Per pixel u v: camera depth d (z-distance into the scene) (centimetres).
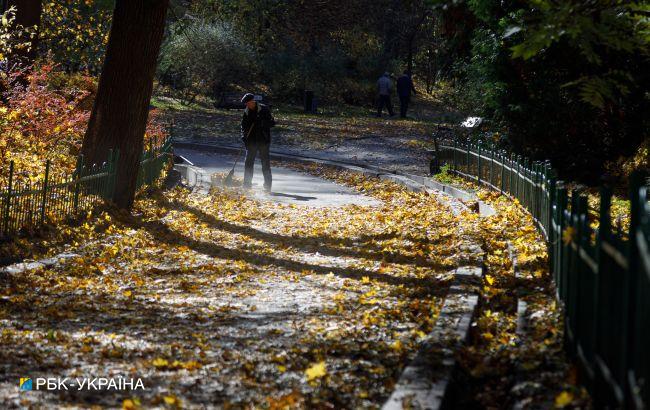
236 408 549
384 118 4634
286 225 1588
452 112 5216
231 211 1753
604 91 760
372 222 1625
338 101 5334
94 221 1391
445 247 1270
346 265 1177
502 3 2058
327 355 690
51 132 2014
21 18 2414
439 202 1911
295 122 3984
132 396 576
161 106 4306
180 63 4719
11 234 1162
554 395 533
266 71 5228
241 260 1211
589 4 687
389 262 1204
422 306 887
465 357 652
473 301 847
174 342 733
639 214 455
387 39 5994
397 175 2533
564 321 662
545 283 910
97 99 1661
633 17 697
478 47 2194
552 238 925
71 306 879
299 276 1108
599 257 507
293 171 2720
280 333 774
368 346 716
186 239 1379
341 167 2734
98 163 1633
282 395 580
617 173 1939
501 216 1491
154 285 1029
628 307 429
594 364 505
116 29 1644
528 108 2095
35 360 662
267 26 5419
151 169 2006
